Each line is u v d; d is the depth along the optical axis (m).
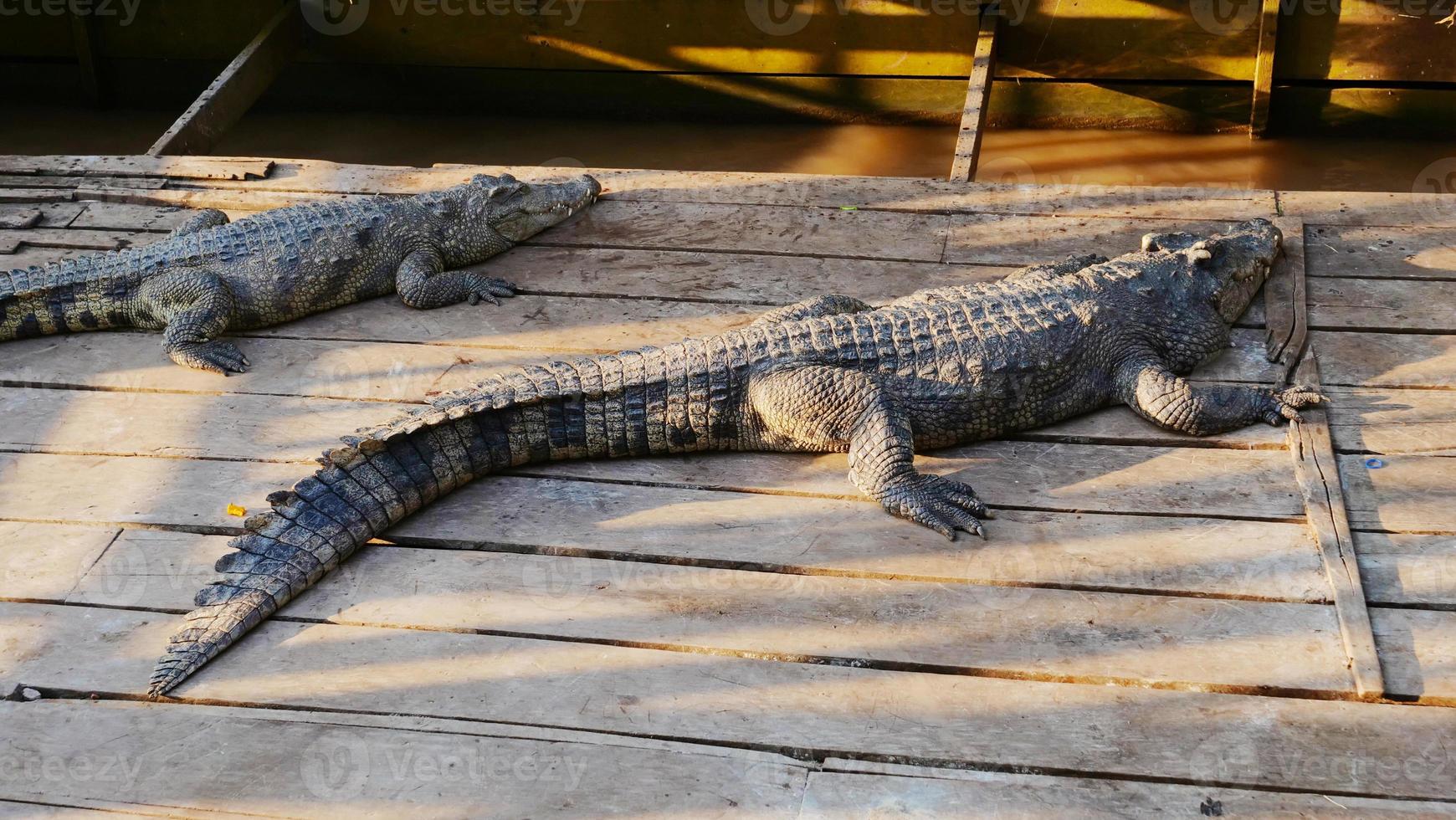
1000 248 5.34
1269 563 3.67
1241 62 7.93
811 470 4.21
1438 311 4.71
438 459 4.10
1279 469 4.05
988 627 3.54
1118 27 7.95
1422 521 3.78
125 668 3.58
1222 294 4.64
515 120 9.16
